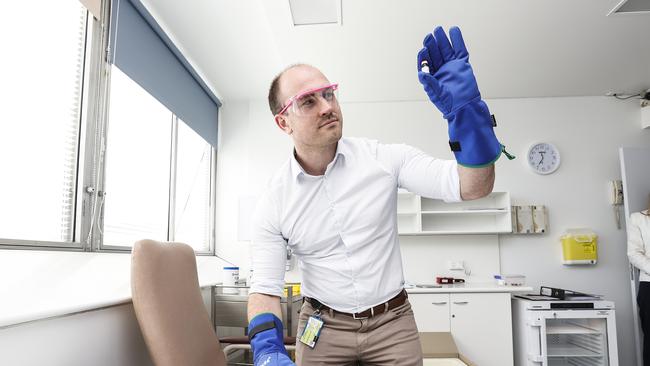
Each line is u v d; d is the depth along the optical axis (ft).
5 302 3.81
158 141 11.56
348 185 3.57
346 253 3.62
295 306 10.50
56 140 7.25
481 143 2.70
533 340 11.02
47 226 7.07
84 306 4.19
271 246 3.91
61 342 3.94
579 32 10.08
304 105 3.33
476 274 13.55
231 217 14.66
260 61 12.44
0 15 6.20
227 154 14.97
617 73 12.39
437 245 13.69
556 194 13.85
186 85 12.13
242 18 10.28
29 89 6.70
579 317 10.95
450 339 10.43
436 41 2.78
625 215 13.03
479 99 2.70
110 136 9.03
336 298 3.66
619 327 13.20
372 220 3.56
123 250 8.81
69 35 7.52
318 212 3.63
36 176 6.86
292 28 9.89
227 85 14.05
